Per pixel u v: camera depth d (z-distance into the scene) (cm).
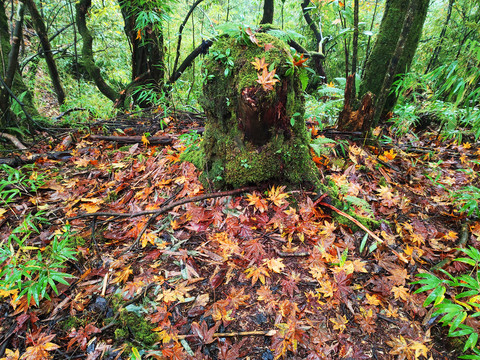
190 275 155
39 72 763
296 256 165
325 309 140
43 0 686
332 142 248
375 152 269
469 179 247
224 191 200
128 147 294
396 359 124
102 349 127
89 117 409
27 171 268
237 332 130
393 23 292
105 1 645
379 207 209
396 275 158
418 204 219
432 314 131
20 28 327
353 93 276
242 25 171
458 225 199
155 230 184
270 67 159
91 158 284
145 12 315
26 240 188
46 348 127
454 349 129
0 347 132
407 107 311
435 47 461
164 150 271
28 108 384
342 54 655
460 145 312
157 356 122
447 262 167
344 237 180
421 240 181
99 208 210
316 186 199
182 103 394
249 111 166
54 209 217
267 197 194
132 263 164
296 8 611
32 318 141
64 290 154
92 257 173
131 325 134
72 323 139
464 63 186
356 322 136
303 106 197
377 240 170
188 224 185
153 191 220
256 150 186
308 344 126
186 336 129
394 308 145
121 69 761
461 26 405
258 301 142
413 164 258
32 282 142
